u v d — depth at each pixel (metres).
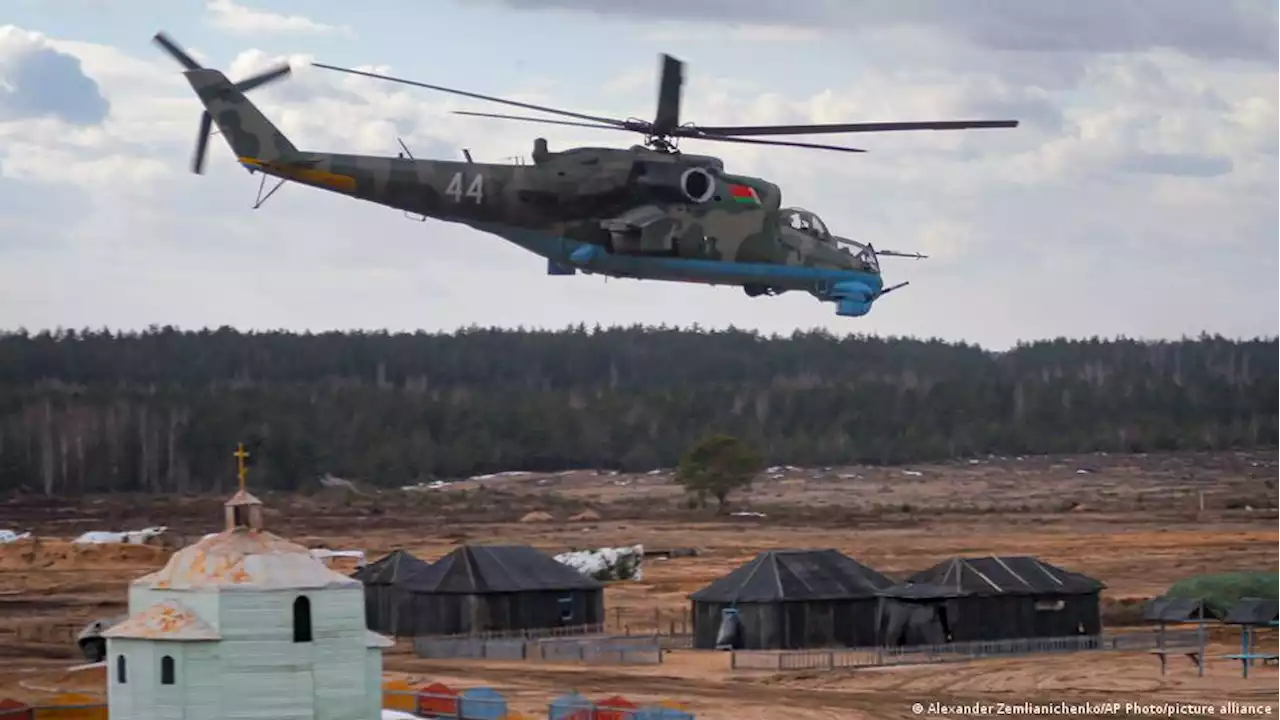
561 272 152.25
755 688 157.38
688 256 150.38
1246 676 163.50
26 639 195.00
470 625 197.38
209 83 148.38
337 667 105.00
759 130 145.50
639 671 170.38
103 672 156.38
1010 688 157.25
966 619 185.88
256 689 102.94
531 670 171.50
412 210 148.75
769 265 154.25
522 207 147.38
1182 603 173.75
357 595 105.94
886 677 164.75
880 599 188.12
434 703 129.38
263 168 147.75
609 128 145.88
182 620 102.88
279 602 103.69
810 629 185.50
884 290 162.25
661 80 146.75
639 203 149.25
